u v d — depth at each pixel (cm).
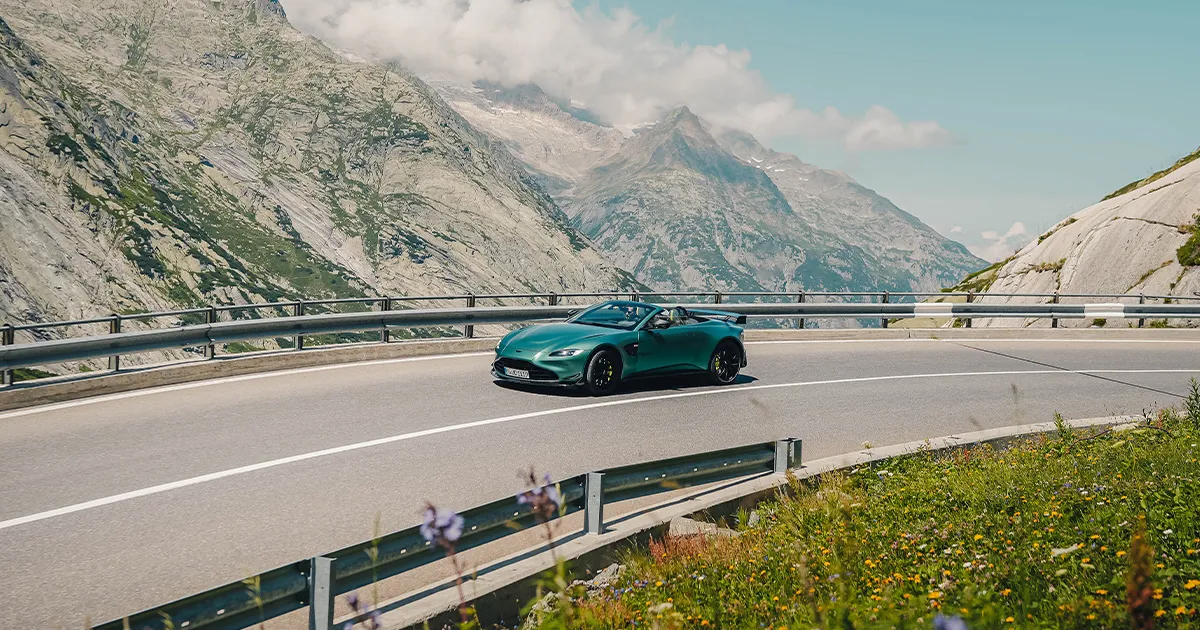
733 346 1430
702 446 1021
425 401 1212
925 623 365
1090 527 541
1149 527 517
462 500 781
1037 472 789
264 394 1229
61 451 898
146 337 1266
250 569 610
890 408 1305
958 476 809
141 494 768
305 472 853
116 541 657
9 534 663
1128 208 3378
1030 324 3288
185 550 644
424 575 626
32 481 795
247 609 424
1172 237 3114
